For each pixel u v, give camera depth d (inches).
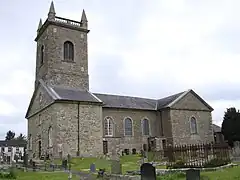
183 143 1849.2
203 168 816.9
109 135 1742.1
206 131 1982.0
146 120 1920.5
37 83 1827.0
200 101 2020.2
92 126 1552.7
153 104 2047.2
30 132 1844.2
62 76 1701.5
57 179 831.1
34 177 887.1
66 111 1496.1
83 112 1545.3
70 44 1795.0
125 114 1843.0
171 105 1868.8
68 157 1278.3
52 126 1487.5
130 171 874.1
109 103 1817.2
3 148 3740.2
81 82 1758.1
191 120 1937.7
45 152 1536.7
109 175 828.0
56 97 1503.4
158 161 1201.4
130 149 1786.4
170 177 701.9
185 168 820.6
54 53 1711.4
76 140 1485.0
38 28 1920.5
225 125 2116.1
